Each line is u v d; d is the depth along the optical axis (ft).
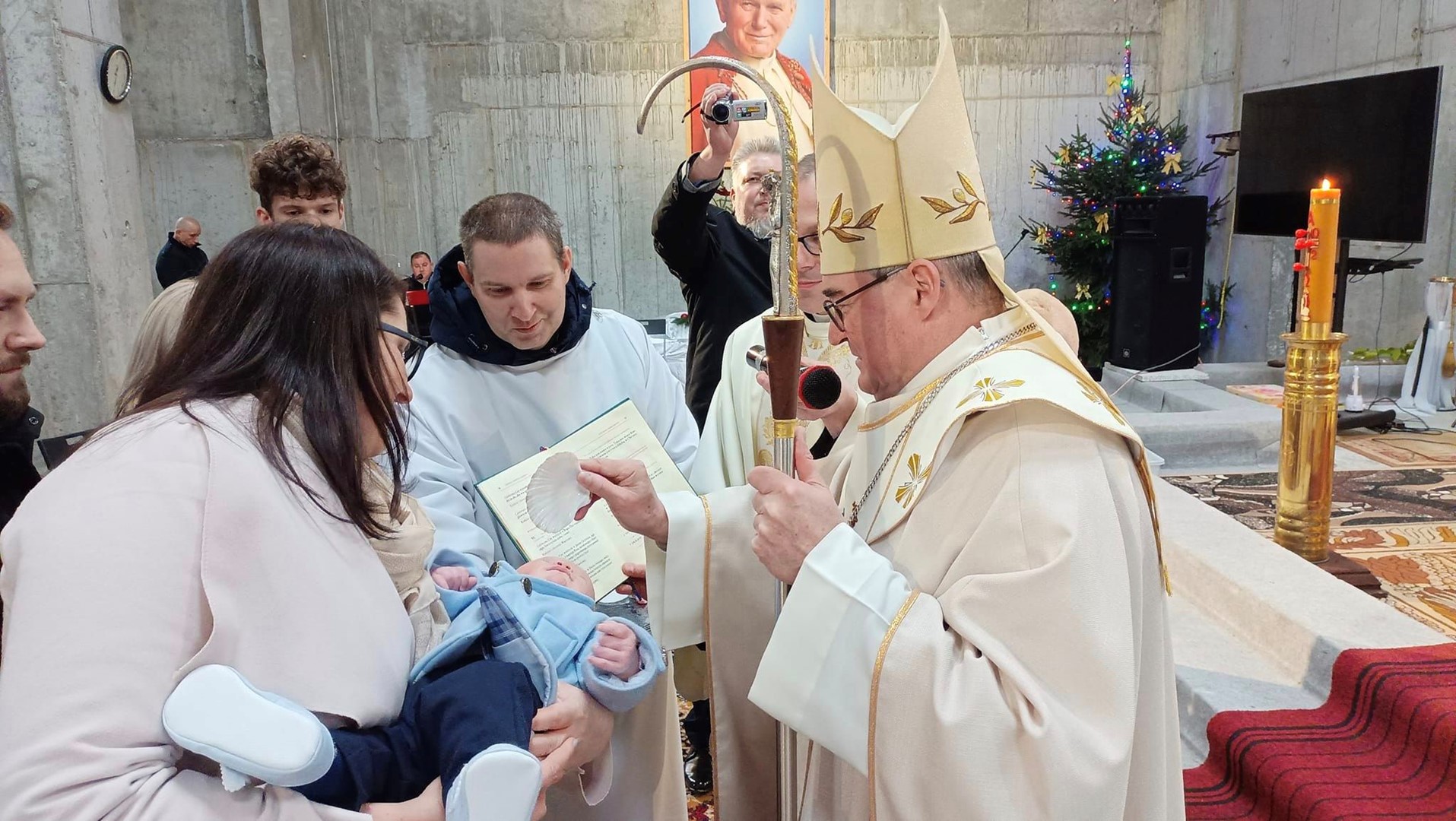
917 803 3.34
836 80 27.50
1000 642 3.29
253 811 2.66
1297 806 6.43
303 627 2.92
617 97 27.48
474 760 2.88
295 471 3.05
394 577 3.86
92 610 2.54
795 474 3.84
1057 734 3.09
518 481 5.63
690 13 26.45
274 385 3.10
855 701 3.43
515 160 27.71
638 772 5.13
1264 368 19.58
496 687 3.18
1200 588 9.45
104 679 2.51
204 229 25.93
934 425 3.77
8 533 2.72
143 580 2.63
